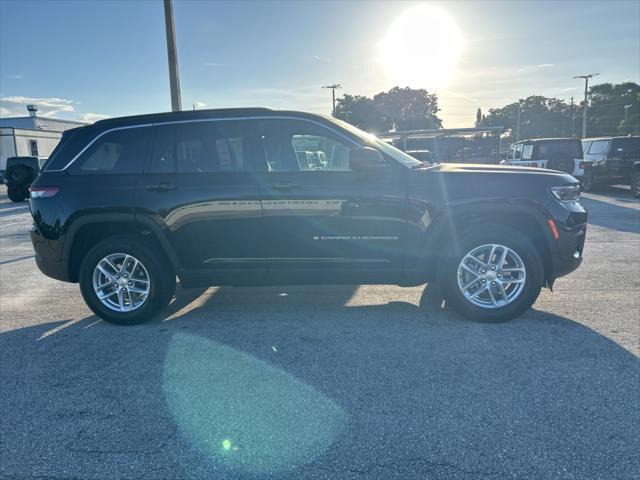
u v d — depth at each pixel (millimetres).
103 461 2703
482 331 4344
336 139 4516
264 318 4859
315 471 2564
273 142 4551
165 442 2850
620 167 15695
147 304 4711
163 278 4707
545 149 16875
